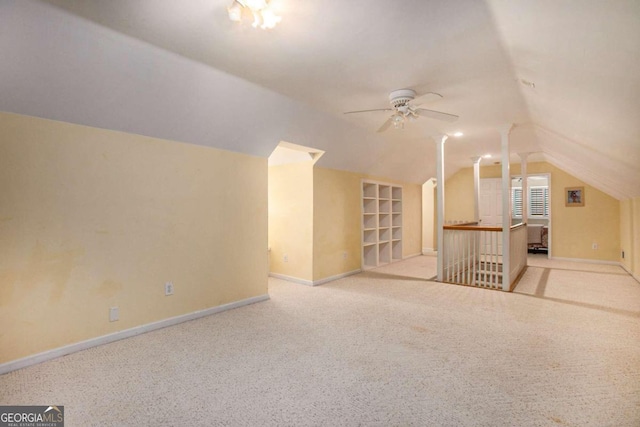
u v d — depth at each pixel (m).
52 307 2.46
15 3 1.75
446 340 2.80
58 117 2.44
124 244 2.84
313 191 4.77
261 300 3.98
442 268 5.00
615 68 1.65
